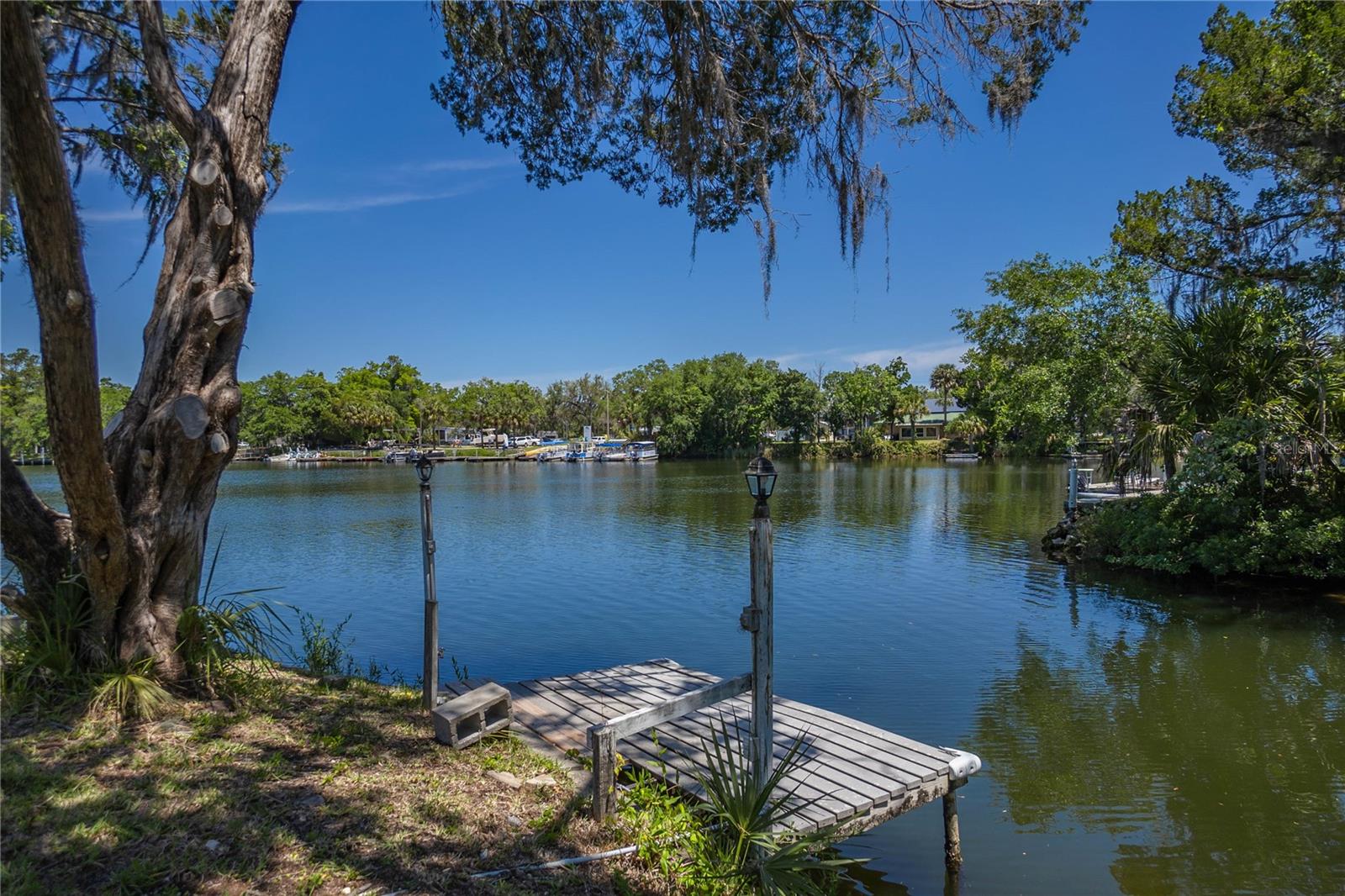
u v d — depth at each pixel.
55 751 3.49
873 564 16.19
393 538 21.06
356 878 2.93
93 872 2.69
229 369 4.47
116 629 4.23
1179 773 6.21
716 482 45.09
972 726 7.21
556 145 7.42
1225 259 13.39
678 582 14.52
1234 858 5.00
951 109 6.13
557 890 3.17
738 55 6.52
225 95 4.43
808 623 11.23
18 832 2.83
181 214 4.39
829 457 73.25
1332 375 12.23
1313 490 12.65
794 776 4.81
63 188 3.13
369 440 93.38
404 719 4.88
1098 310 21.14
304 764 3.86
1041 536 19.88
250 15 4.52
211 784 3.43
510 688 6.57
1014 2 5.85
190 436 4.21
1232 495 12.92
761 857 3.68
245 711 4.38
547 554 18.03
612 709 5.95
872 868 4.88
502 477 54.47
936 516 24.77
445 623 11.29
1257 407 12.54
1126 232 14.02
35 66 2.92
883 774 4.84
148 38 3.99
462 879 3.09
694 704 4.03
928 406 95.25
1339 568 11.95
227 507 30.59
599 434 112.62
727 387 75.38
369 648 9.84
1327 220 11.91
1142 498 14.94
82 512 3.79
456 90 7.14
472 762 4.32
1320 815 5.52
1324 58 10.62
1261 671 8.83
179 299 4.30
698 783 4.50
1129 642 10.07
